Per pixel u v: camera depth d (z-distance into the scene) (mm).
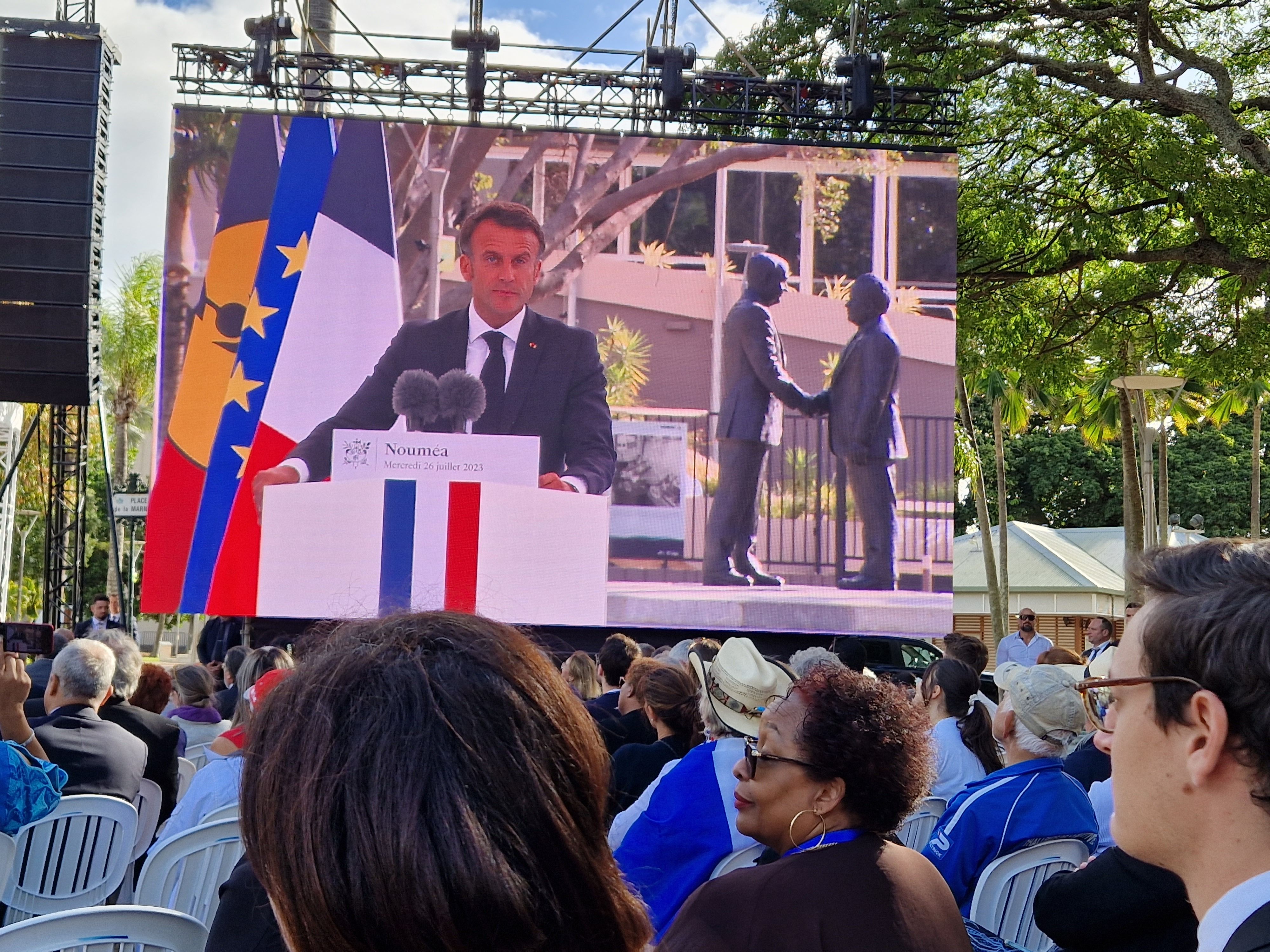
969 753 3832
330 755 718
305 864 695
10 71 9836
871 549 9477
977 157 12297
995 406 25531
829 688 2053
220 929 1662
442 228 9484
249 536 9125
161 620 21078
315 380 9281
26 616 28922
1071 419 27844
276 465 9195
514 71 9789
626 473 9406
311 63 9617
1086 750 3730
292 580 9109
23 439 13641
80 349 9914
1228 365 13977
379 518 9188
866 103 9641
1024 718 2881
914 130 10148
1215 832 926
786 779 2004
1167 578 988
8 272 9836
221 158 9383
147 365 27203
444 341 9398
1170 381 14781
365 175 9469
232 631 10352
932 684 3902
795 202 9680
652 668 3850
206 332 9250
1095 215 12031
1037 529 29719
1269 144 11914
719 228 9633
